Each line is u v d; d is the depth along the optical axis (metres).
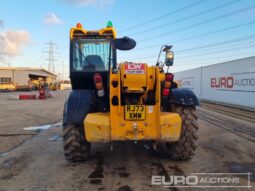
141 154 5.04
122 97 4.09
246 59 12.56
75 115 4.14
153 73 3.98
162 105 4.71
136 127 3.90
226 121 9.09
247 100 12.60
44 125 8.85
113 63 5.23
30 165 4.47
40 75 64.44
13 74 59.06
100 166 4.36
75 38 5.19
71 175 3.96
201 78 19.17
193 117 4.42
